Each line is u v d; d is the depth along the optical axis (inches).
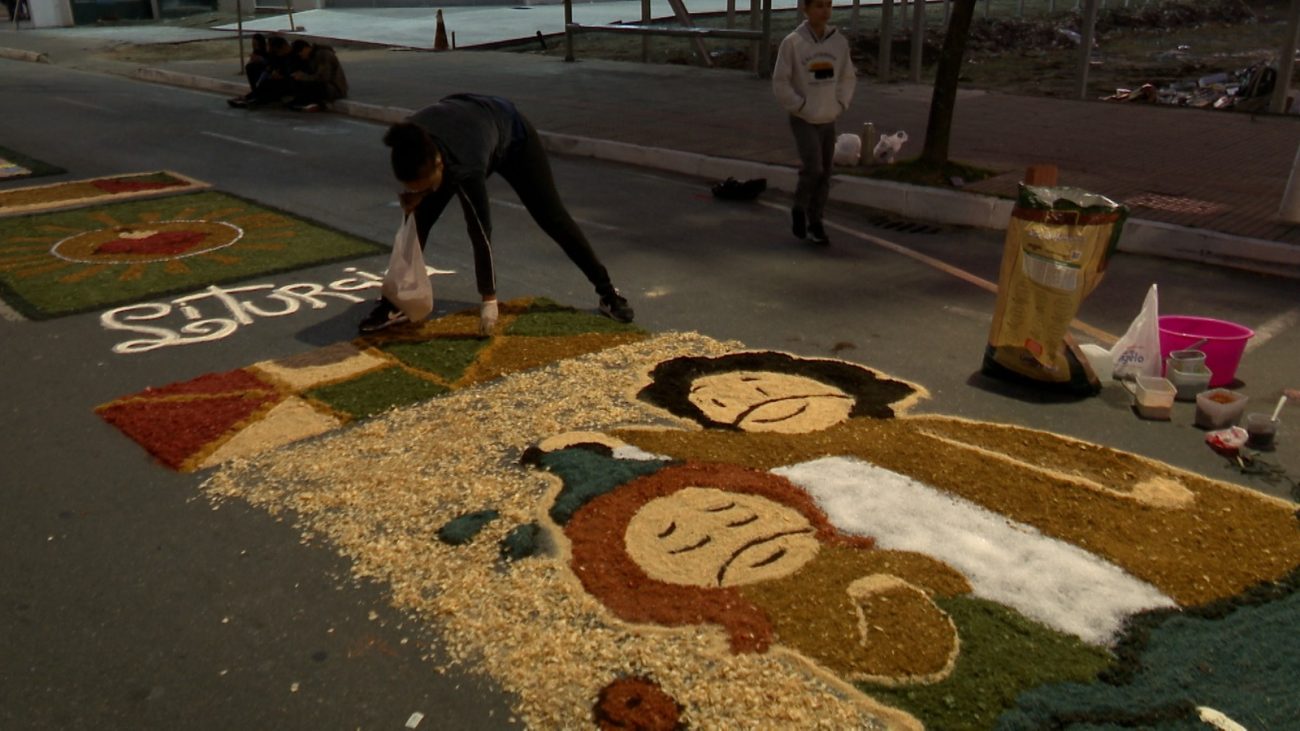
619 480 152.9
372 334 216.4
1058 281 184.4
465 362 201.0
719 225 317.1
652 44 788.6
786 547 136.3
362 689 112.5
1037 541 138.9
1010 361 193.0
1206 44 859.4
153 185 365.1
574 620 122.2
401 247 207.9
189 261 271.4
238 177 382.9
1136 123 465.7
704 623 121.2
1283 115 486.3
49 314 229.1
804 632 119.4
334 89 552.4
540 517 143.6
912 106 510.3
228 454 163.5
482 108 206.1
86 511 147.9
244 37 921.5
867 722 106.3
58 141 457.4
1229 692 110.7
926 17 950.4
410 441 167.6
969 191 331.3
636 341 214.5
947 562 133.6
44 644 120.0
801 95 276.5
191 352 207.6
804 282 259.0
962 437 170.6
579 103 530.9
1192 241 280.1
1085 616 123.3
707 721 106.6
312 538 140.5
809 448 165.3
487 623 122.1
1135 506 148.4
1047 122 467.8
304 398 184.2
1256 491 153.8
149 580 132.0
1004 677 112.4
